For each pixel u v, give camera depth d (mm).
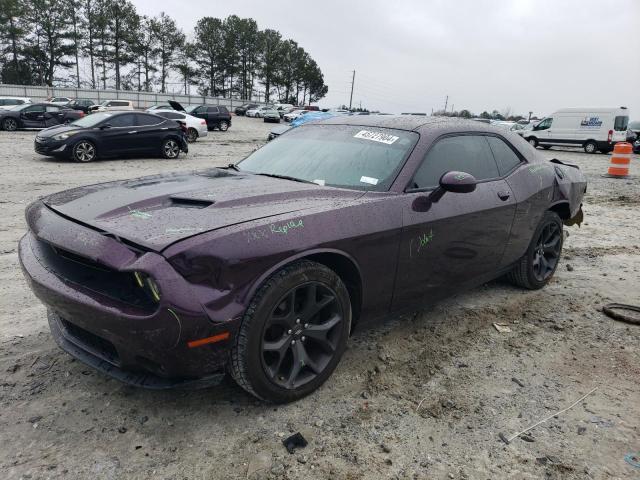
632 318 3998
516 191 3992
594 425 2688
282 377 2688
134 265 2176
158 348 2213
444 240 3344
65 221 2584
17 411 2602
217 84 93625
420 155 3311
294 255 2504
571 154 24938
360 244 2820
